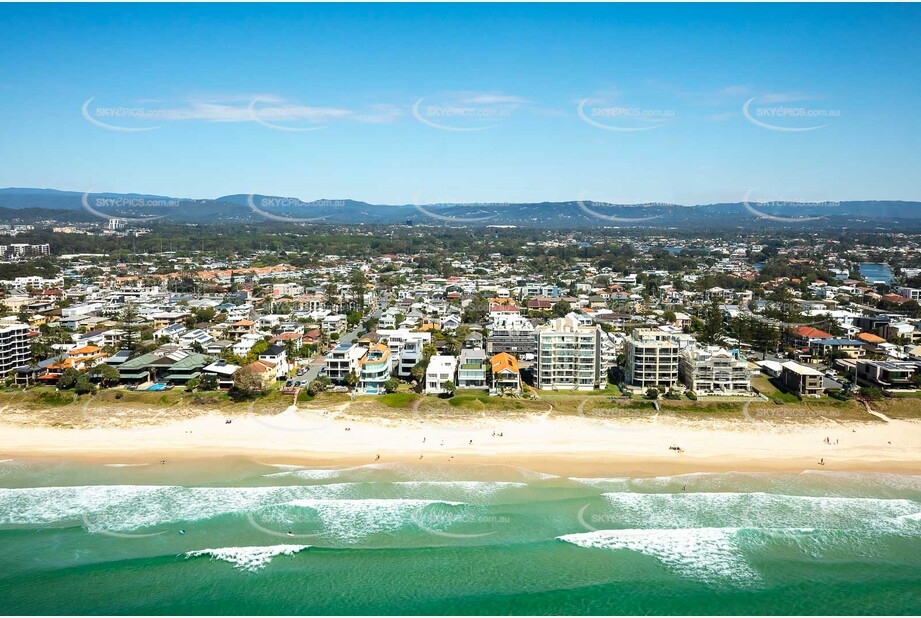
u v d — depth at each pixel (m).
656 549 64.88
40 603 56.22
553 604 57.28
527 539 66.06
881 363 109.75
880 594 58.56
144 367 110.12
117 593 57.56
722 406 100.25
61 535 65.81
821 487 77.88
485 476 79.50
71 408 99.19
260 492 74.94
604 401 102.56
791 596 58.22
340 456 84.94
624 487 77.12
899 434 92.62
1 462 82.88
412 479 78.50
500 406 100.31
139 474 79.56
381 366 107.94
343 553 63.19
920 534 67.81
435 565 61.91
